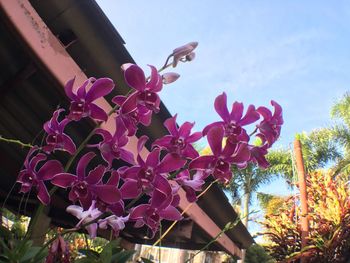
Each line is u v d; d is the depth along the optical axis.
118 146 0.30
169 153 0.30
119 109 0.30
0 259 0.30
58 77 0.41
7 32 0.40
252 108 0.31
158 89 0.29
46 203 0.30
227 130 0.30
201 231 0.88
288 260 1.03
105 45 0.47
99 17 0.44
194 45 0.30
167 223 0.83
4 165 0.68
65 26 0.44
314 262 1.06
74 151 0.31
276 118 0.31
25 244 0.29
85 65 0.49
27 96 0.50
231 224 0.43
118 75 0.49
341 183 1.15
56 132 0.31
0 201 0.90
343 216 1.04
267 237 1.27
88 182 0.29
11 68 0.46
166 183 0.29
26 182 0.30
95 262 0.33
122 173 0.30
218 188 0.80
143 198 0.65
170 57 0.30
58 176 0.29
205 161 0.30
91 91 0.29
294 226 1.15
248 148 0.30
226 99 0.31
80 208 0.32
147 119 0.30
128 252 0.36
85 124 0.50
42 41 0.39
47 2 0.41
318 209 1.09
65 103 0.48
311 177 1.24
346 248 1.04
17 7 0.36
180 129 0.31
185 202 0.65
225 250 1.16
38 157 0.31
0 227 0.34
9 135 0.61
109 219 0.32
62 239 0.31
